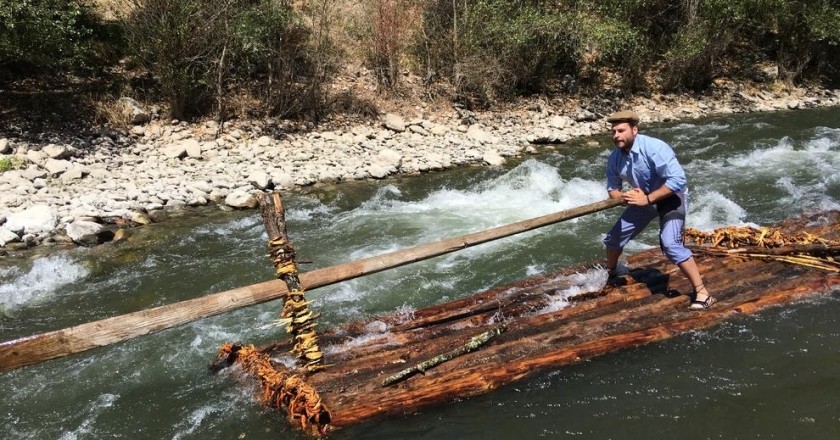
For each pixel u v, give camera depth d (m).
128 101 10.83
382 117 12.76
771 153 10.54
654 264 5.70
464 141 11.99
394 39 13.66
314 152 10.86
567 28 14.58
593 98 15.29
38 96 10.61
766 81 17.11
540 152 11.62
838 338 4.49
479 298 5.21
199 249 7.03
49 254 6.74
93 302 5.77
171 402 4.13
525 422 3.78
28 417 4.04
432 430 3.72
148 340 4.95
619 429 3.71
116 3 12.53
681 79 16.22
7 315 5.52
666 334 4.54
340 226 7.82
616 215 7.79
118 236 7.25
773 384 4.04
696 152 10.83
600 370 4.21
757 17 17.05
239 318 5.33
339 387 3.94
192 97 11.38
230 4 11.23
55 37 9.51
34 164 8.78
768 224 7.14
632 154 4.61
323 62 12.75
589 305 4.95
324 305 5.58
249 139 11.05
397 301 5.66
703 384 4.06
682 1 16.22
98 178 8.79
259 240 7.32
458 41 14.15
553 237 7.06
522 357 4.23
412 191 9.32
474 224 7.79
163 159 9.77
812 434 3.62
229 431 3.80
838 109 15.27
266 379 3.99
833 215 6.65
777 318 4.74
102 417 4.02
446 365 4.13
